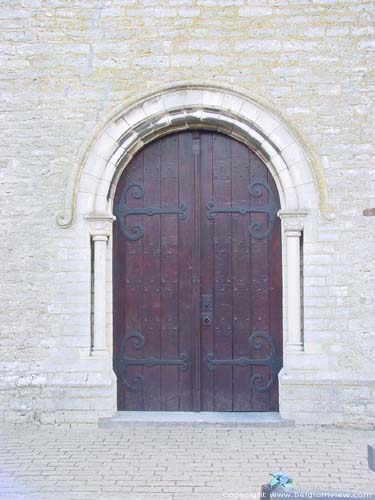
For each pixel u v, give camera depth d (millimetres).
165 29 6520
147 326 6707
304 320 6383
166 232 6723
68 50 6531
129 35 6527
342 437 5973
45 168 6484
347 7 6484
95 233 6438
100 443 5801
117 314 6699
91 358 6387
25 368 6383
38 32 6547
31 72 6523
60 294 6430
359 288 6348
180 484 4754
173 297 6699
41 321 6414
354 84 6438
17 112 6512
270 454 5465
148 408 6668
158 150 6750
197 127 6684
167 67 6492
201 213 6723
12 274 6438
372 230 6359
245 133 6551
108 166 6504
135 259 6723
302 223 6402
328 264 6371
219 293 6691
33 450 5590
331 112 6434
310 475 4949
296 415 6297
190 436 6008
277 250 6680
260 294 6676
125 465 5188
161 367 6684
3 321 6410
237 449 5609
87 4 6551
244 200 6711
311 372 6328
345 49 6465
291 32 6488
